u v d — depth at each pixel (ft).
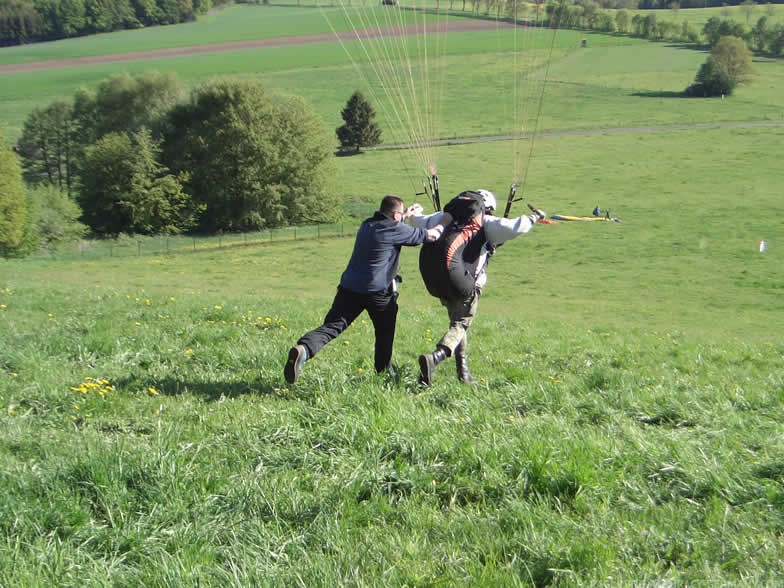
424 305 126.31
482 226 24.84
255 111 264.31
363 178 322.96
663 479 16.44
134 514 14.28
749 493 15.30
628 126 403.13
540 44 327.88
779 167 315.58
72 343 29.71
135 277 169.68
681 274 181.16
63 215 236.84
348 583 11.84
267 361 28.02
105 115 310.04
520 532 13.75
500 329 49.29
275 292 145.48
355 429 18.35
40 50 622.54
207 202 263.08
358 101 381.19
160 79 305.53
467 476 16.24
